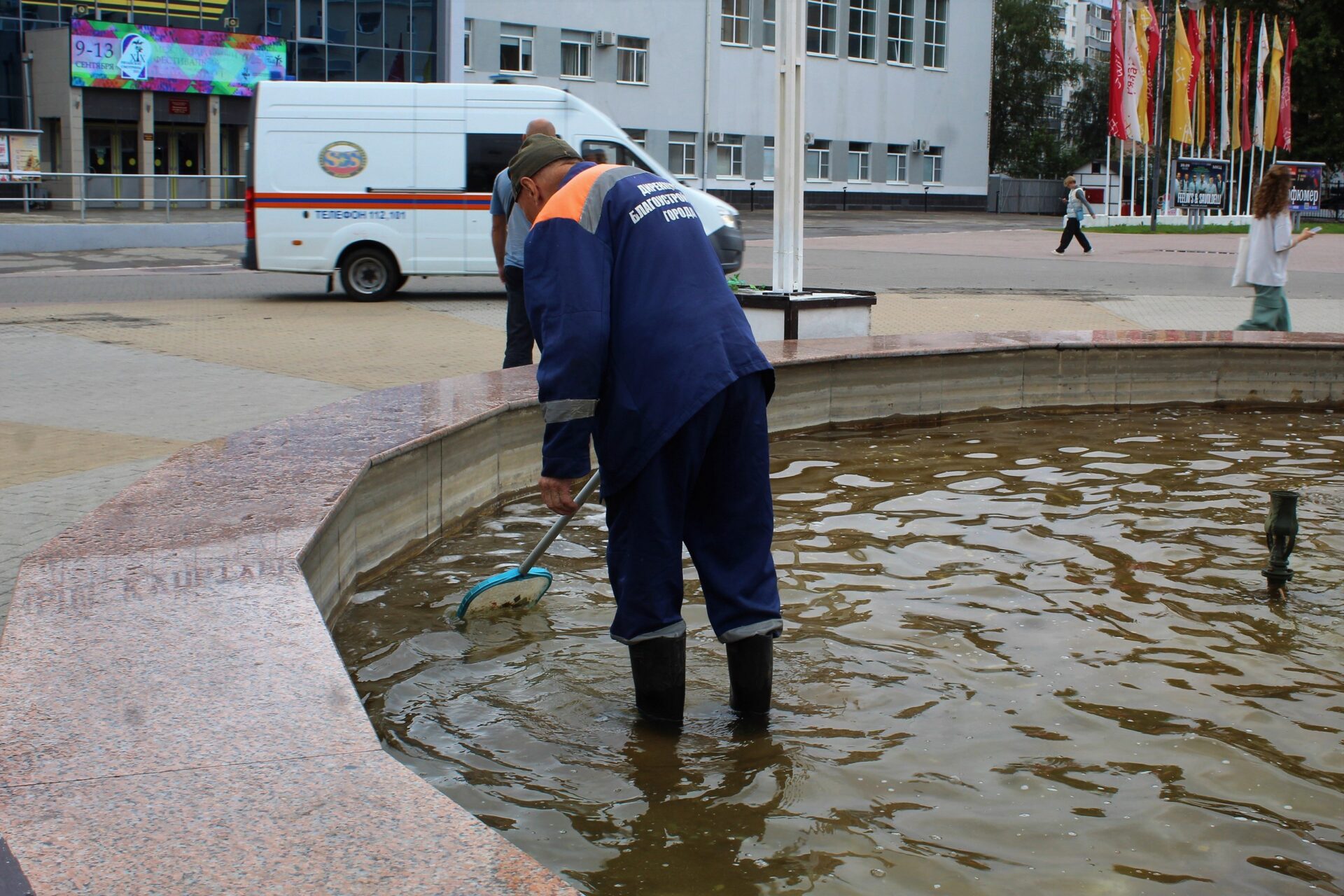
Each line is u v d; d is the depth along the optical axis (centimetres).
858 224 4253
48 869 189
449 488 560
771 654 350
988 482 656
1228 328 1295
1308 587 475
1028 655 400
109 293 1608
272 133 1506
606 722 347
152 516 399
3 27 3603
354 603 455
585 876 261
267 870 189
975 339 906
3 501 547
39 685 258
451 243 1528
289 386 873
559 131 1538
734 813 291
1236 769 317
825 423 809
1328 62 5447
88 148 3659
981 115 5966
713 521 347
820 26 5244
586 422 323
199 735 236
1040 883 261
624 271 326
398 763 225
